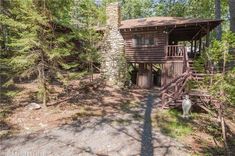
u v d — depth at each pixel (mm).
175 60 20156
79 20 19953
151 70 22328
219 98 10023
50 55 12977
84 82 20703
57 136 10352
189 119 13008
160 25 20500
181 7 40562
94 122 12133
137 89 21156
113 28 23047
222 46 9609
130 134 10727
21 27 12820
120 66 22297
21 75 13617
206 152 9453
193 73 14734
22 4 12664
